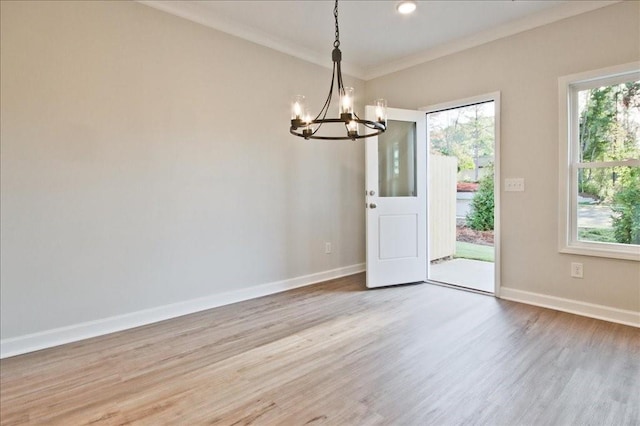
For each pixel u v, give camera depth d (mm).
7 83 2258
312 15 3096
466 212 7234
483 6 2936
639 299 2689
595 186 2945
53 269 2455
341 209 4344
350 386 1924
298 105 2109
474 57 3535
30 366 2178
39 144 2377
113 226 2695
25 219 2344
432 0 2840
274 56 3629
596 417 1636
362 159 4559
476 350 2322
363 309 3164
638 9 2621
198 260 3152
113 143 2674
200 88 3115
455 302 3330
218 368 2141
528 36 3168
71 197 2508
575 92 3010
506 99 3324
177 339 2562
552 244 3109
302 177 3926
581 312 2959
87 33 2537
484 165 6938
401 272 3971
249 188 3479
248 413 1704
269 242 3654
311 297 3537
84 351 2379
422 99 3990
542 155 3129
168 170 2955
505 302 3301
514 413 1674
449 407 1727
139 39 2771
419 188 4055
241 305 3309
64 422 1656
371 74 4453
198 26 3084
